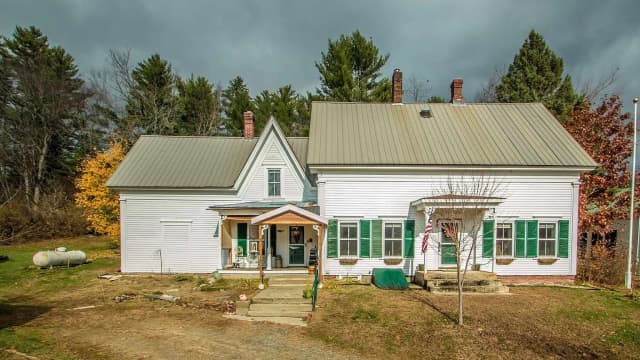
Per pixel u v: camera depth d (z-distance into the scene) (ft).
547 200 62.75
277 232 68.03
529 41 122.31
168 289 57.11
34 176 144.97
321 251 58.75
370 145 65.57
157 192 68.54
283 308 46.39
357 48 121.39
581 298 53.11
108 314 45.29
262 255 64.23
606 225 81.82
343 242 62.44
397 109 77.25
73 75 162.09
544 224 62.85
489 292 55.11
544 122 72.69
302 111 143.74
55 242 117.08
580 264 69.51
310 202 67.56
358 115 74.84
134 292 54.80
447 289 54.75
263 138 69.00
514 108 77.41
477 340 37.22
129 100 142.82
